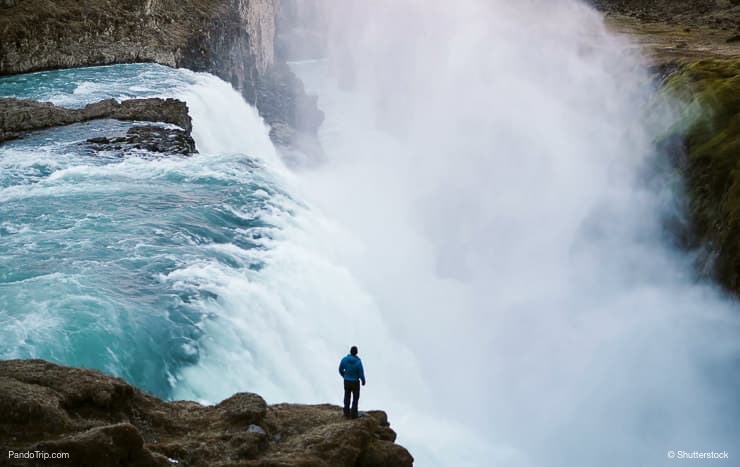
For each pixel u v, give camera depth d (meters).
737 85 51.69
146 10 68.12
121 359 20.89
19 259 25.80
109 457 13.97
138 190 33.75
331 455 16.58
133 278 25.22
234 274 26.95
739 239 41.22
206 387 22.00
